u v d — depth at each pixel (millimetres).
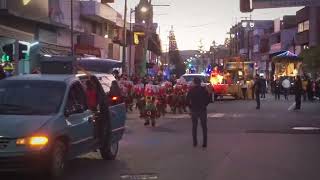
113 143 14016
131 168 12602
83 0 53094
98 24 57938
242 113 30406
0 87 11758
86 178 11328
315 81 48000
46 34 37500
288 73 64938
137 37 57844
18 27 32688
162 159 13945
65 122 11016
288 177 11375
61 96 11422
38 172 10227
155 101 23625
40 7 34531
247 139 18125
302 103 40969
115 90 14805
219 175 11625
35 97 11398
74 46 43000
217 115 28922
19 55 32000
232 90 46625
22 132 10141
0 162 9977
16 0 31047
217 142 17359
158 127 22641
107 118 13289
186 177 11430
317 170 12195
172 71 89562
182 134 19891
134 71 68688
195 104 16281
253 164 13023
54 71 16406
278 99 48500
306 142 17281
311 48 61938
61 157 10836
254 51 122562
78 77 12648
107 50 57562
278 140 17812
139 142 17516
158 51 91500
